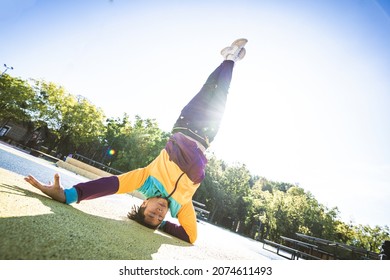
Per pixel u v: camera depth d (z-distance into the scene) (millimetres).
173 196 2414
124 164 33469
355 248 8781
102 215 2098
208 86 2881
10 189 1543
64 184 3783
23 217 1117
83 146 37531
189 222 2688
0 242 802
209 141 2756
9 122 29031
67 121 31000
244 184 41250
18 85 24531
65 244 1010
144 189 2418
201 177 2586
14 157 5934
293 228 32875
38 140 32719
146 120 36844
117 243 1337
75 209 1859
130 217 2482
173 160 2385
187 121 2676
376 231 34969
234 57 3141
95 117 32906
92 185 2045
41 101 27578
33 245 881
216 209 38906
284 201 34219
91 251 1053
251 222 40594
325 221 33438
